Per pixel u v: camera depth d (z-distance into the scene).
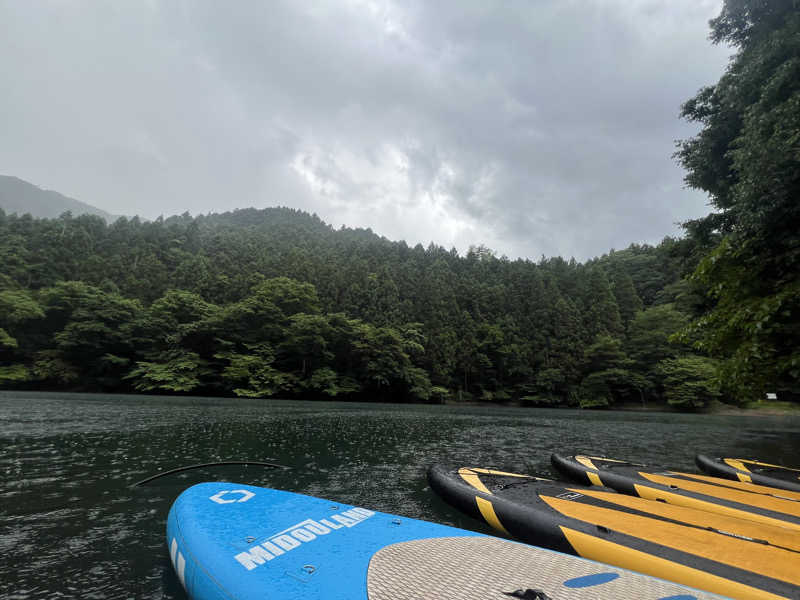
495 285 79.31
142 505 6.84
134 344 46.09
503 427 22.95
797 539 4.48
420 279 77.81
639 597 2.68
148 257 66.75
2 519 6.06
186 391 44.12
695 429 25.52
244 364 43.94
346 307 62.28
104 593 4.01
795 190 6.46
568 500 6.02
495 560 3.33
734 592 3.21
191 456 10.99
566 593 2.73
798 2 8.15
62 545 5.16
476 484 7.19
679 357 53.62
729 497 6.77
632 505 5.73
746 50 9.54
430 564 3.26
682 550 4.05
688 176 13.93
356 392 51.00
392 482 8.85
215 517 4.41
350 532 4.00
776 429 26.41
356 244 110.69
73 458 10.27
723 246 7.43
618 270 86.19
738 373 7.14
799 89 7.14
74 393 37.69
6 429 14.60
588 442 17.42
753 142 7.57
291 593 2.85
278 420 21.28
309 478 9.08
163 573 4.46
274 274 68.12
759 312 6.41
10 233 62.09
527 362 60.78
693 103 13.55
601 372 54.38
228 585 3.07
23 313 42.75
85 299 46.22
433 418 27.62
